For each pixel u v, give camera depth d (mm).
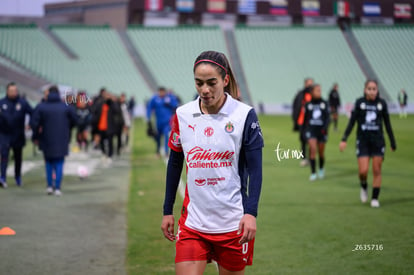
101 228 7629
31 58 50969
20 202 9586
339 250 6391
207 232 3568
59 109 10289
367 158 9094
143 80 52125
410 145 19938
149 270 5688
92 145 22094
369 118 8930
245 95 52781
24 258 6109
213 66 3395
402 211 8648
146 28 59469
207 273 5715
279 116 45625
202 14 61312
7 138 11172
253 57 57688
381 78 56156
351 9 62500
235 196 3582
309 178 12547
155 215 8508
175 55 56250
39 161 16312
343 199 9797
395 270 5594
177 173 3797
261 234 7199
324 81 55312
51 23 59938
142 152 19250
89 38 56938
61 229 7555
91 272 5609
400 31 62906
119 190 11039
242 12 60406
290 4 61125
